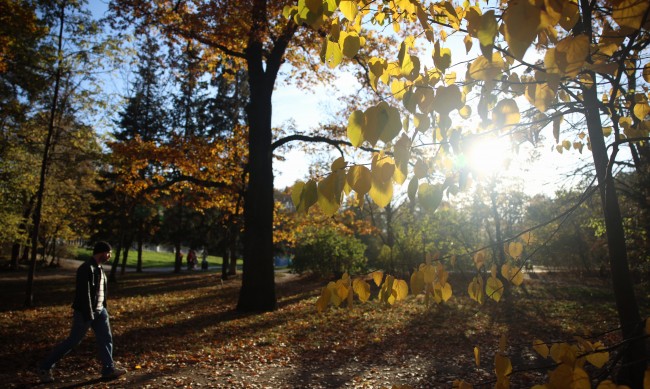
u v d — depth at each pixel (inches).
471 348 315.3
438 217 648.4
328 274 984.9
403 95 60.6
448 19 74.0
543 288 646.5
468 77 66.6
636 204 284.5
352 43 59.6
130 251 2447.1
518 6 39.5
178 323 418.3
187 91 1184.8
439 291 72.1
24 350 294.2
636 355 80.6
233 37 532.4
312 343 333.4
